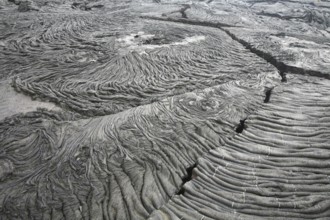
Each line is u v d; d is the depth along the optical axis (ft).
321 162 15.40
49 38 40.11
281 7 71.05
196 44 37.91
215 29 46.75
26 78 27.94
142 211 13.48
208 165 15.88
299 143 17.08
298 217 12.52
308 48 34.55
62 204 14.30
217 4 72.38
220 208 13.19
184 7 64.95
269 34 42.24
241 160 16.16
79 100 24.03
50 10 58.85
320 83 24.85
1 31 42.83
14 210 14.12
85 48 36.35
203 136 18.63
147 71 29.55
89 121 21.12
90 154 17.58
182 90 25.30
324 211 12.69
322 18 60.64
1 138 19.20
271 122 19.38
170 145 17.89
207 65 30.86
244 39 39.24
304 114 19.99
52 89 25.76
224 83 26.35
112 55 33.65
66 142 18.76
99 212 13.73
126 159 17.03
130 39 39.68
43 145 18.53
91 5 66.23
